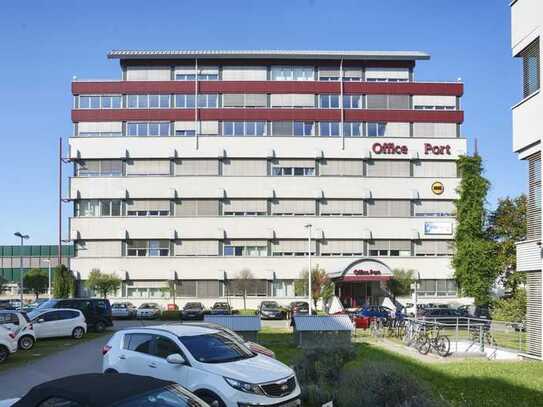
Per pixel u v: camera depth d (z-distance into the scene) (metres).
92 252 61.44
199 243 61.88
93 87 63.44
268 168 63.03
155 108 63.12
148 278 60.97
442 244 63.06
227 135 63.16
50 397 6.30
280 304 60.62
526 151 21.83
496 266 49.72
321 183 62.75
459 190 52.91
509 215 50.09
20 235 52.66
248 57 63.94
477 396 12.59
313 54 63.88
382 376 10.41
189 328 11.62
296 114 63.62
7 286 93.31
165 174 62.56
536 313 20.66
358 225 62.50
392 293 57.72
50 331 29.97
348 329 23.72
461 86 64.81
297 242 62.31
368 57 64.44
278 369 10.49
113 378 6.71
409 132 64.19
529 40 21.42
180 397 6.51
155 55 63.34
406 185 63.22
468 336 24.75
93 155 62.06
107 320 35.97
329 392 11.28
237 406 9.58
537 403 11.91
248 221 62.00
